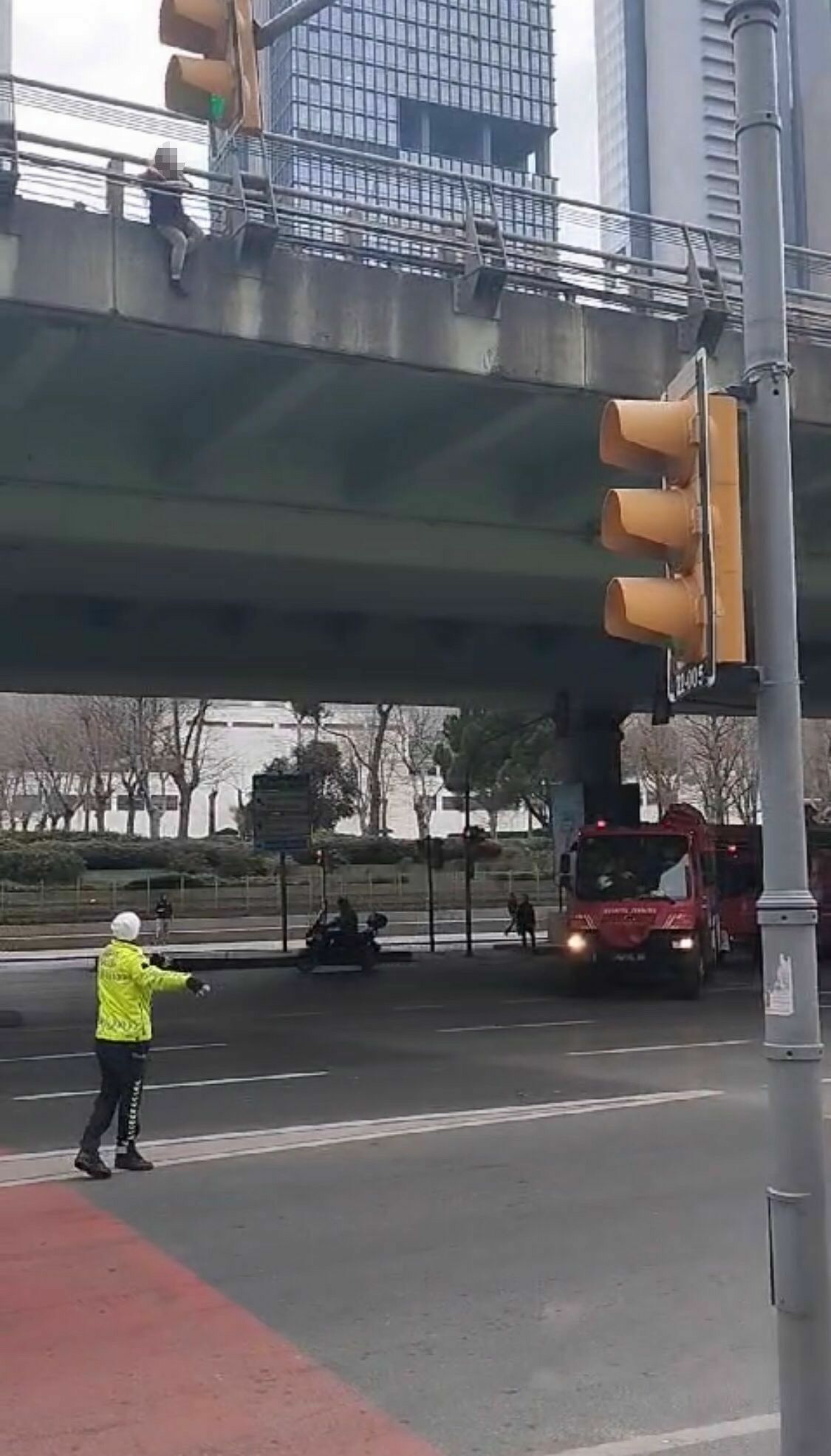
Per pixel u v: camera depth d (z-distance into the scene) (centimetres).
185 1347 641
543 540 1969
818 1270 414
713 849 2866
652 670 3097
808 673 3253
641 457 457
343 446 1795
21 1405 571
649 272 1736
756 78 452
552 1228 853
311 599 2397
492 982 2844
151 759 6838
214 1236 839
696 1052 1677
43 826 7194
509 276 1590
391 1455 519
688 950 2438
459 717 5638
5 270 1359
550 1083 1445
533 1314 689
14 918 4806
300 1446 529
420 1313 690
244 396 1614
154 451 1695
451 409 1709
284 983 2898
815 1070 420
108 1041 1028
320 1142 1134
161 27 785
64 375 1577
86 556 1938
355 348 1525
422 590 2286
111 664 2714
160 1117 1262
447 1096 1364
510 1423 550
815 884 3612
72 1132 1196
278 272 1488
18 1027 2138
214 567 2028
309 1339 652
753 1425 549
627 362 1691
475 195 1611
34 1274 759
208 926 4894
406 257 1553
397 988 2722
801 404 1798
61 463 1642
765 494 437
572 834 3312
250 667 2827
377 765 6600
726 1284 738
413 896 5578
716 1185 964
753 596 437
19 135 1362
